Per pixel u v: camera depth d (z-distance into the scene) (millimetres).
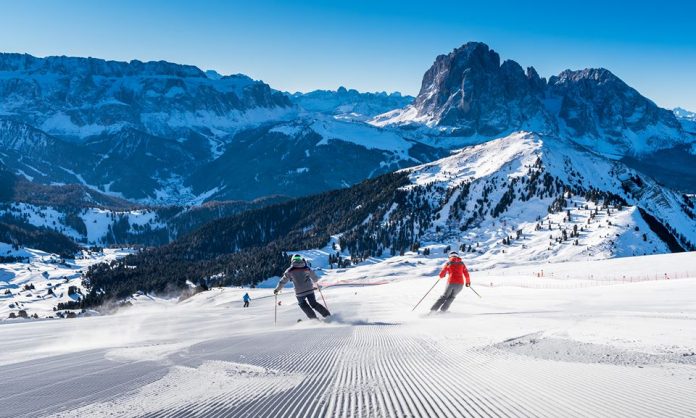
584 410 3711
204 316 27375
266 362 7074
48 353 10062
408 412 3830
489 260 175750
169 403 4504
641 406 3801
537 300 21719
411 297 36406
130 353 8969
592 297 21156
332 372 6047
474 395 4359
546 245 179750
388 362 6730
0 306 186625
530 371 5531
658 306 14289
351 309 22906
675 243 190125
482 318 13508
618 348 7066
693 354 6426
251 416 3922
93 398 4832
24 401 4812
